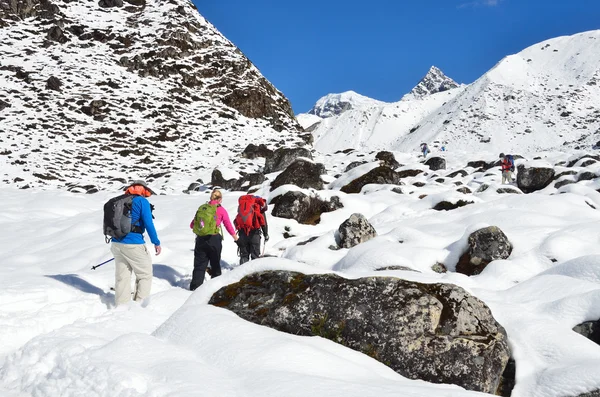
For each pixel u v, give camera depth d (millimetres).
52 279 7434
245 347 3730
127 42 50250
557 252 6973
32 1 50875
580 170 17312
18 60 44375
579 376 3588
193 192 23203
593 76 169750
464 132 151500
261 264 5223
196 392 2961
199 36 53969
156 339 4121
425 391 3113
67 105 40250
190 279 8578
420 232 8555
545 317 4664
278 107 52844
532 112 155000
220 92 49562
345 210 12945
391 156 28484
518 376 3984
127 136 38688
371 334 4164
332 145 192625
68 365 3664
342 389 2990
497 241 7379
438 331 4129
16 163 31125
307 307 4496
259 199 8891
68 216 14852
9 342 5105
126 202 6473
